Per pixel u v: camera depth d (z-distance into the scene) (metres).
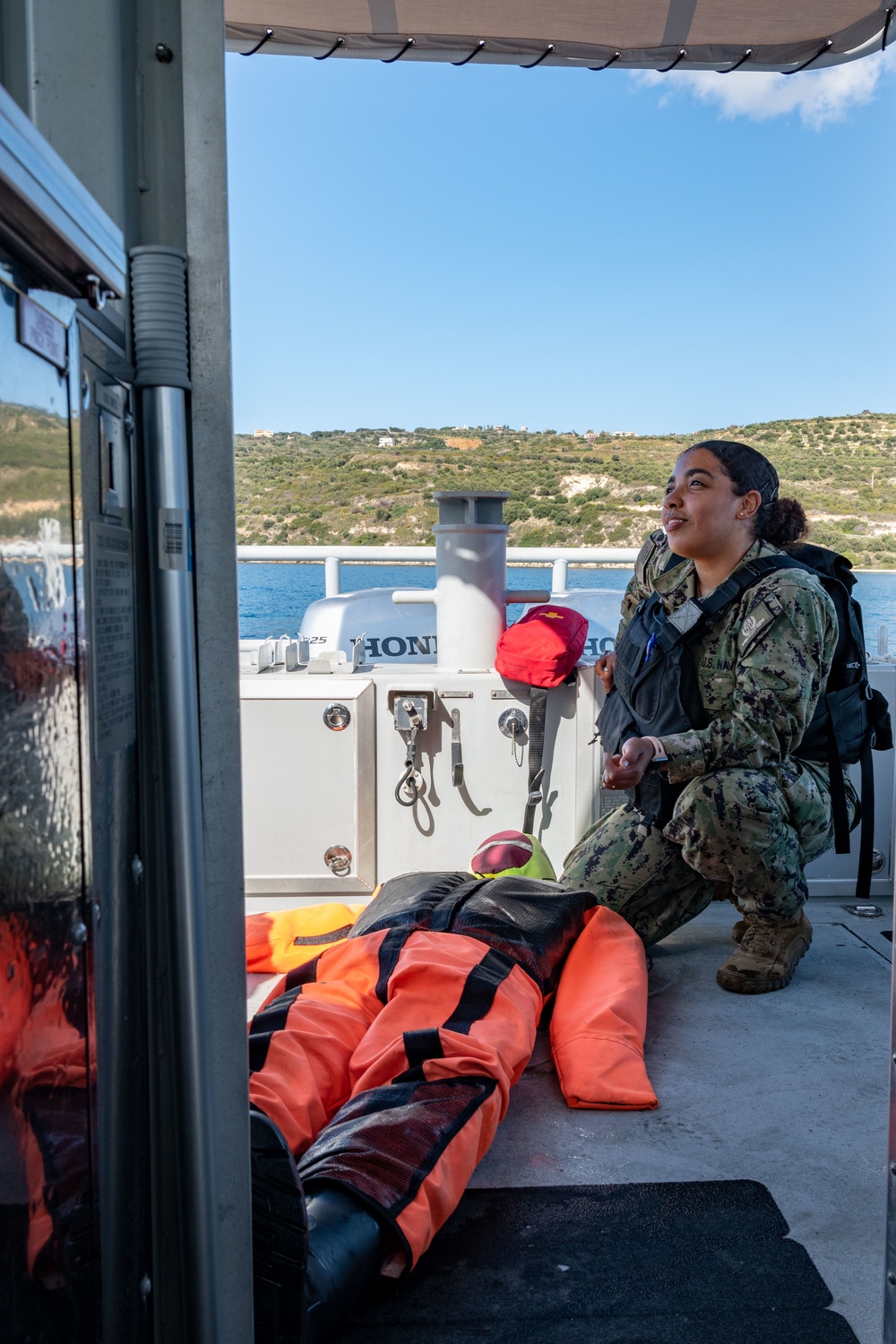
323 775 3.04
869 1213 1.65
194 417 0.97
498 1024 1.89
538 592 3.20
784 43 2.97
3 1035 0.62
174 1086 0.97
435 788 3.07
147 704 0.98
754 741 2.45
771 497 2.63
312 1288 1.24
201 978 0.96
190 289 0.96
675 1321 1.39
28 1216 0.67
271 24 2.87
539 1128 1.93
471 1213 1.64
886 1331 1.12
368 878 3.08
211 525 0.98
